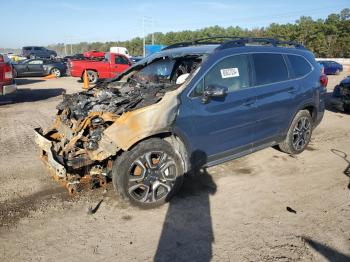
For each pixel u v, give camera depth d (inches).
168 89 160.9
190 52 185.8
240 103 177.6
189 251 127.5
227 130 175.3
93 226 144.3
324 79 236.1
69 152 154.2
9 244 132.2
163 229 141.9
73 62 730.2
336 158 225.6
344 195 171.5
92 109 170.2
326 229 140.7
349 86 357.1
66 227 143.6
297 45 230.7
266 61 196.4
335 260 122.0
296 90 210.8
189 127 159.0
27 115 366.9
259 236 136.3
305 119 226.5
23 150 242.7
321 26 3179.1
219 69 171.0
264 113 191.9
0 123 326.3
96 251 128.0
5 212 155.7
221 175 195.9
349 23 3189.0
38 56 1567.4
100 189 177.6
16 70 832.3
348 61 1975.9
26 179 191.9
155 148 152.1
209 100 164.6
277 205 161.2
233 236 136.6
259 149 201.3
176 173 161.0
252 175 196.2
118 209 158.1
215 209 157.6
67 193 174.6
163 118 149.9
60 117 179.2
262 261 121.3
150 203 156.3
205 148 169.5
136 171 152.6
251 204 162.2
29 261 122.4
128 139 143.7
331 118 354.9
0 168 207.8
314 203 163.0
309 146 251.4
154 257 124.4
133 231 140.7
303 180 189.8
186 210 156.8
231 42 183.6
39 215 153.2
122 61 768.9
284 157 225.6
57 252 127.4
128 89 196.1
